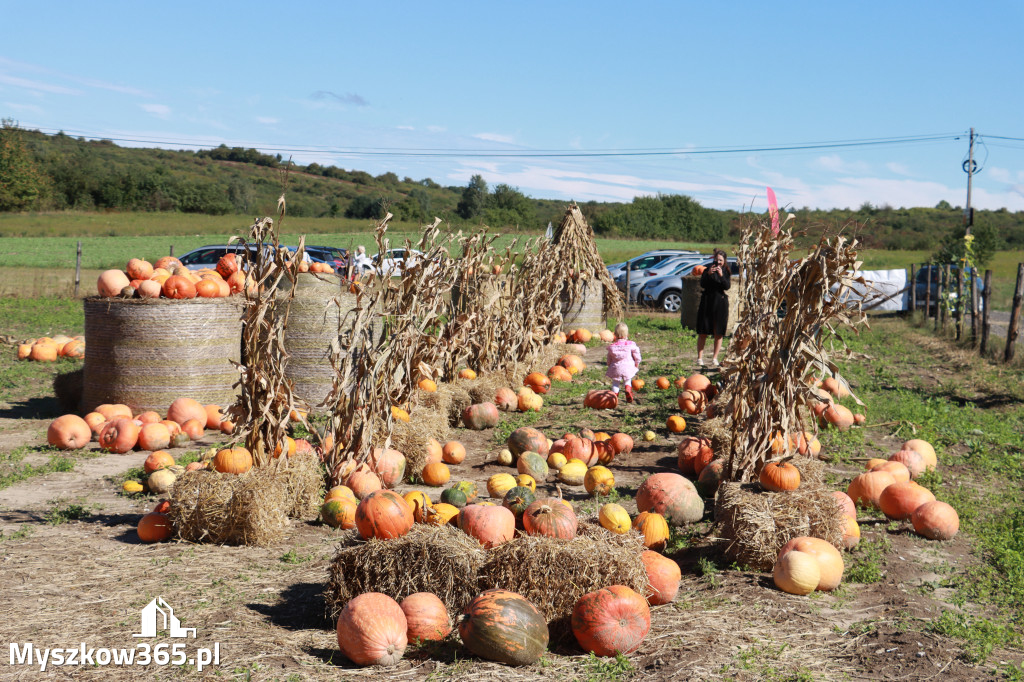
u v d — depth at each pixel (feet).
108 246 192.13
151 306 35.63
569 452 29.91
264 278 23.58
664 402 40.60
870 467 26.84
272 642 15.44
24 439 33.96
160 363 35.88
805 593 18.10
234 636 15.64
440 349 38.04
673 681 13.84
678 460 29.30
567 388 45.29
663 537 21.01
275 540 21.57
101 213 313.32
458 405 36.94
